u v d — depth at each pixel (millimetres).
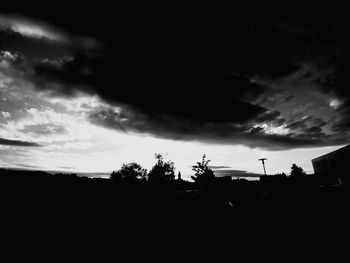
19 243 9047
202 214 14375
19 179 15789
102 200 15984
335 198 14227
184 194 17891
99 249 8961
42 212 12875
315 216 12039
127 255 8328
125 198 16766
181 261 7691
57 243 9398
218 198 16781
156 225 12672
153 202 16219
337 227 9805
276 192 18953
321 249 7590
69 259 7875
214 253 8281
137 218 13812
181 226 12523
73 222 12266
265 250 8109
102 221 12906
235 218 13633
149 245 9484
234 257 7723
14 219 11477
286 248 8078
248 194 18984
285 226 11117
